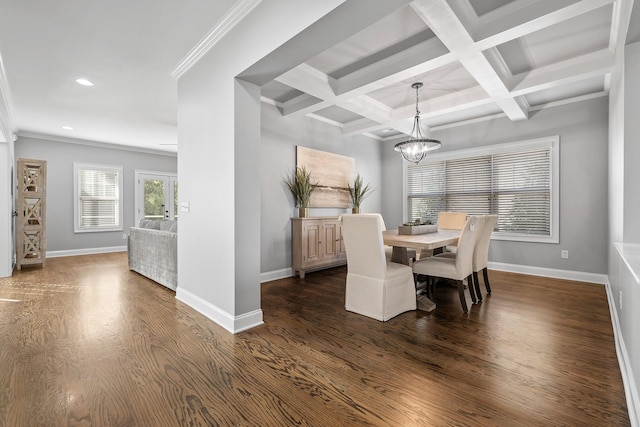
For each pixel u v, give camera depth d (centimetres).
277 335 236
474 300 313
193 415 145
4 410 147
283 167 438
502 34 227
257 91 260
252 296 255
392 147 610
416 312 289
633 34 199
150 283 399
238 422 140
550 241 427
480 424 138
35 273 459
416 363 193
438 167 545
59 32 255
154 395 160
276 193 427
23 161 484
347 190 536
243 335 236
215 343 222
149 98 404
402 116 438
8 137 420
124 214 709
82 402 154
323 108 435
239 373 181
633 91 206
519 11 217
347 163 538
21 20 238
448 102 392
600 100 389
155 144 684
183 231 317
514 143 456
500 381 173
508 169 466
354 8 167
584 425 137
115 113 466
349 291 291
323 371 184
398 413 146
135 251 461
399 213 599
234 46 242
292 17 192
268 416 145
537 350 210
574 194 408
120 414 145
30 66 314
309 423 140
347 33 190
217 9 229
